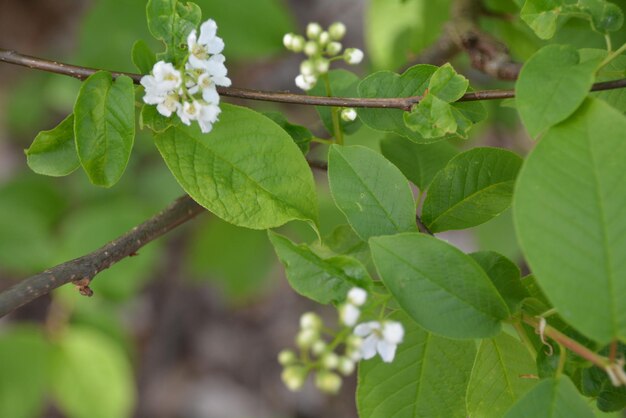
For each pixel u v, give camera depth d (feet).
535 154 1.07
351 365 1.10
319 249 1.27
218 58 1.18
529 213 1.05
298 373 1.10
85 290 1.23
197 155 1.21
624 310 1.04
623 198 1.05
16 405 1.88
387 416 1.20
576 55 1.11
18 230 1.95
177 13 1.18
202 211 1.32
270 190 1.20
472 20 1.55
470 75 1.92
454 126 1.18
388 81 1.23
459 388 1.20
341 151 1.19
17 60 1.21
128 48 1.80
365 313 1.13
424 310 1.11
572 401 1.08
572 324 1.04
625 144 1.06
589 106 1.08
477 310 1.12
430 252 1.11
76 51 1.80
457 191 1.24
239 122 1.22
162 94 1.16
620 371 1.06
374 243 1.11
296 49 1.24
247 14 1.69
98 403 1.93
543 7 1.17
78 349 1.93
